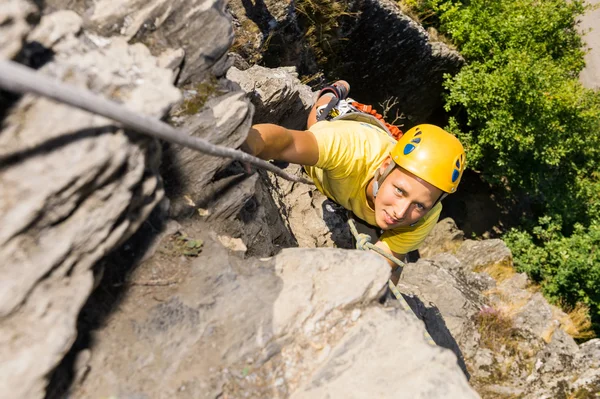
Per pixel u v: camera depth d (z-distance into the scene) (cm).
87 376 171
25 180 141
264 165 233
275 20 643
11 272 141
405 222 300
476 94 1098
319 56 830
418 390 180
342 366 189
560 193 1297
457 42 1152
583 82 1650
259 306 198
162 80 175
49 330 146
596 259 1066
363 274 209
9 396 139
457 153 288
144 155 166
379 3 872
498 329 566
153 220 212
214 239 229
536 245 1286
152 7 193
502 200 1384
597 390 511
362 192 313
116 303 193
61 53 162
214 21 208
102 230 159
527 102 1073
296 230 458
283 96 453
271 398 183
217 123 215
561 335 570
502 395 508
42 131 144
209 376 182
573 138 1211
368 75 990
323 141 281
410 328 199
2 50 138
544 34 1158
